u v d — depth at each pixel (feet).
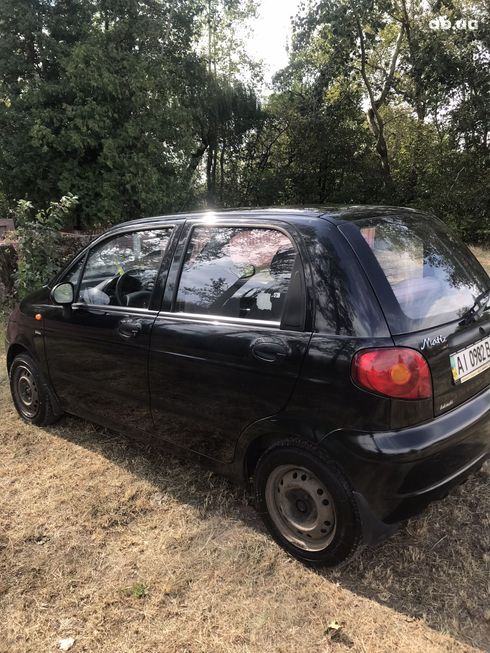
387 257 8.00
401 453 7.03
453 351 7.77
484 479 10.41
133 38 50.62
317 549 8.11
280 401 7.99
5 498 10.44
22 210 23.95
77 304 11.79
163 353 9.68
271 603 7.66
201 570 8.34
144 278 10.55
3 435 13.14
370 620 7.30
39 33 46.26
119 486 10.69
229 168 76.54
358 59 67.31
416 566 8.25
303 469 7.95
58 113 45.98
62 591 8.03
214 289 9.27
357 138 71.67
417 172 70.18
